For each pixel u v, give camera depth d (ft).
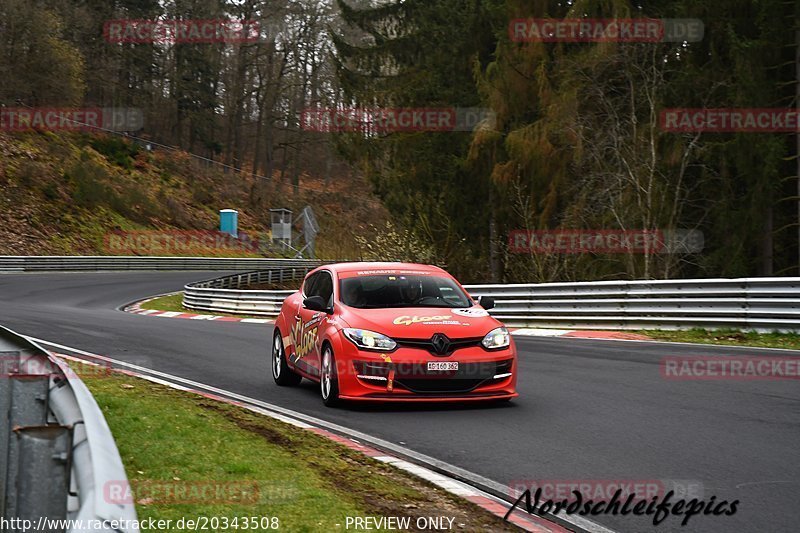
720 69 80.02
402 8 107.76
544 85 84.02
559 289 57.00
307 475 18.97
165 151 213.46
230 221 182.80
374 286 30.83
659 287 51.29
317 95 233.35
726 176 80.12
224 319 78.02
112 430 22.56
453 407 28.60
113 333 52.54
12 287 106.42
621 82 85.10
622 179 78.07
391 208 102.47
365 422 26.30
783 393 29.96
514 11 90.43
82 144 186.50
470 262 99.09
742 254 78.02
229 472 18.75
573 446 22.63
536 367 37.24
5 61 169.99
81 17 202.18
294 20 230.89
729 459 20.90
